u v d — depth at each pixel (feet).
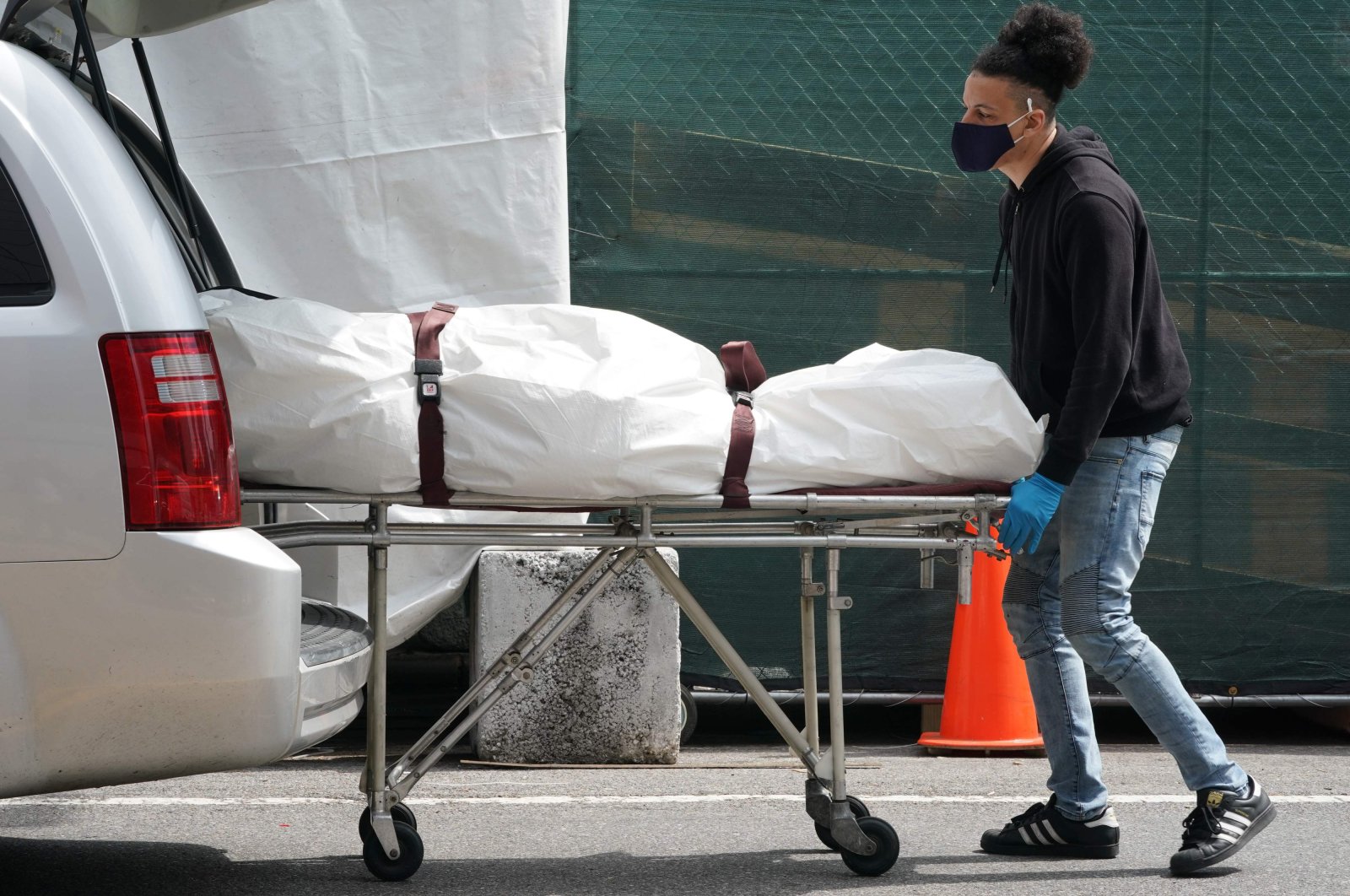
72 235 29.30
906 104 57.06
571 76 56.95
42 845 40.29
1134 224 36.70
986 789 48.93
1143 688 37.55
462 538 34.32
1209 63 57.16
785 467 34.27
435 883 36.29
